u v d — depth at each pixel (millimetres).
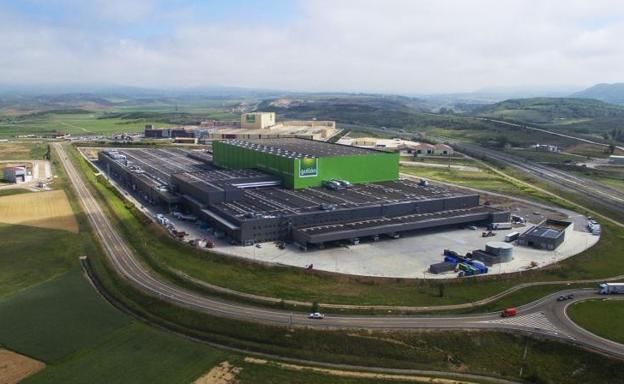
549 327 87625
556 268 116812
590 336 84625
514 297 100250
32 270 111188
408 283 107000
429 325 87562
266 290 101250
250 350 81750
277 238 132125
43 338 83438
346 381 73875
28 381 71750
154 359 78188
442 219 144125
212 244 126500
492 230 147875
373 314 91375
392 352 81188
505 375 77625
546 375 77062
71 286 103875
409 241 135625
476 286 106500
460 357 80938
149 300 96500
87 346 81375
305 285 104875
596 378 75812
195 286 102250
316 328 85688
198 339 84938
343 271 112250
